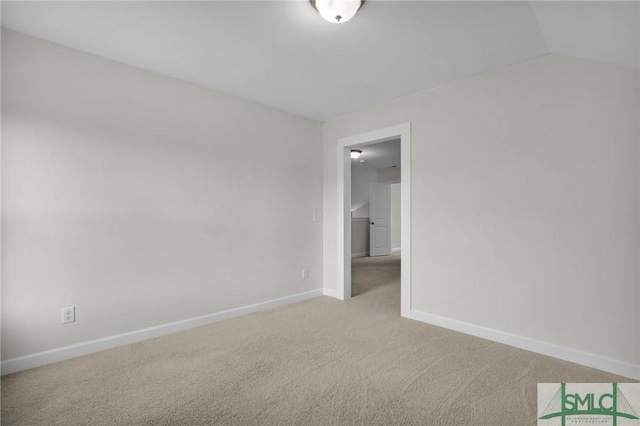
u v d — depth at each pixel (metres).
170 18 1.83
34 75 2.02
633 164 1.90
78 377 1.88
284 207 3.48
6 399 1.66
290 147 3.54
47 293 2.05
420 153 2.94
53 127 2.08
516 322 2.35
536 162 2.26
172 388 1.77
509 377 1.90
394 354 2.22
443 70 2.50
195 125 2.78
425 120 2.91
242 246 3.10
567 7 1.52
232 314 3.01
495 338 2.45
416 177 2.97
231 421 1.50
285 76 2.63
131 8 1.74
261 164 3.27
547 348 2.20
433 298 2.84
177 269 2.65
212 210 2.88
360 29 1.93
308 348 2.32
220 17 1.82
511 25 1.87
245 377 1.90
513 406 1.61
